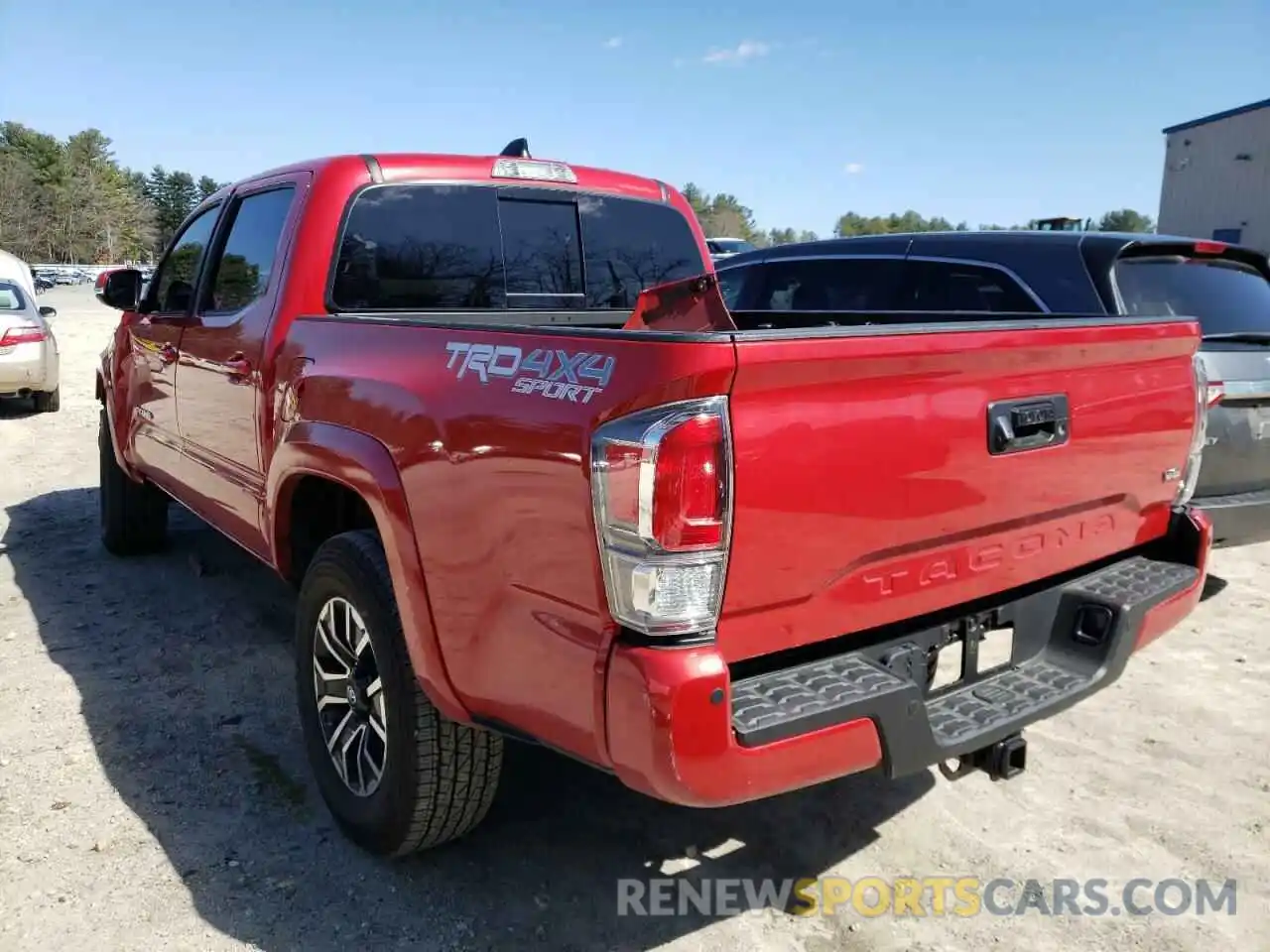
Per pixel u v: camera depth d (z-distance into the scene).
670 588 2.06
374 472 2.79
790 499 2.19
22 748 3.74
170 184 149.00
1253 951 2.76
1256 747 3.88
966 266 5.93
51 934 2.72
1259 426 4.97
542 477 2.26
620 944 2.75
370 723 3.03
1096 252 5.38
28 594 5.45
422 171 3.86
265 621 5.08
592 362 2.20
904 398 2.36
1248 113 31.23
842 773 2.28
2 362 11.14
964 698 2.71
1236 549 6.48
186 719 4.00
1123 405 2.97
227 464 4.07
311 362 3.29
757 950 2.74
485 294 4.06
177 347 4.54
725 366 2.02
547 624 2.29
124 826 3.24
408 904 2.89
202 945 2.70
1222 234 32.53
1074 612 2.97
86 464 9.01
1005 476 2.63
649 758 2.06
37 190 114.56
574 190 4.30
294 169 3.87
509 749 3.80
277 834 3.23
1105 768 3.73
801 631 2.31
